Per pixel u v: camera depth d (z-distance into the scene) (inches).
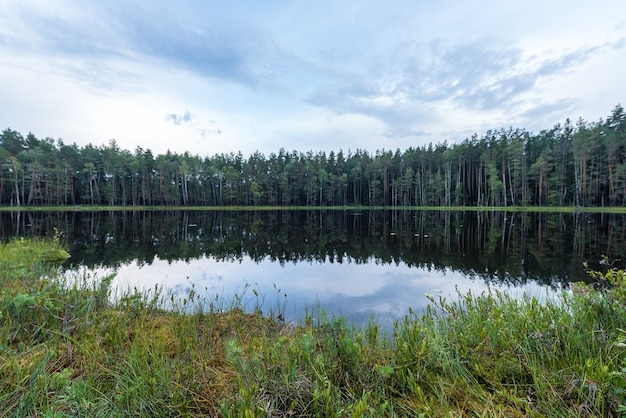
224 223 952.9
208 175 2615.7
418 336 99.2
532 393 73.8
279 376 76.7
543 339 92.7
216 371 85.6
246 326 141.2
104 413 64.5
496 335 100.3
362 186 2598.4
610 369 73.7
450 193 2174.0
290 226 860.0
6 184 1899.6
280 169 2630.4
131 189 2351.1
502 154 1867.6
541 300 192.7
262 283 278.5
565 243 467.5
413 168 2425.0
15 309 108.9
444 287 257.3
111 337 98.6
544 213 1275.8
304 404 68.9
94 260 374.0
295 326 152.6
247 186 2588.6
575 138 1588.3
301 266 352.8
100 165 2301.9
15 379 71.2
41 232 652.1
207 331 125.3
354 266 349.4
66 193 2042.3
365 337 112.2
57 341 94.0
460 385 78.9
